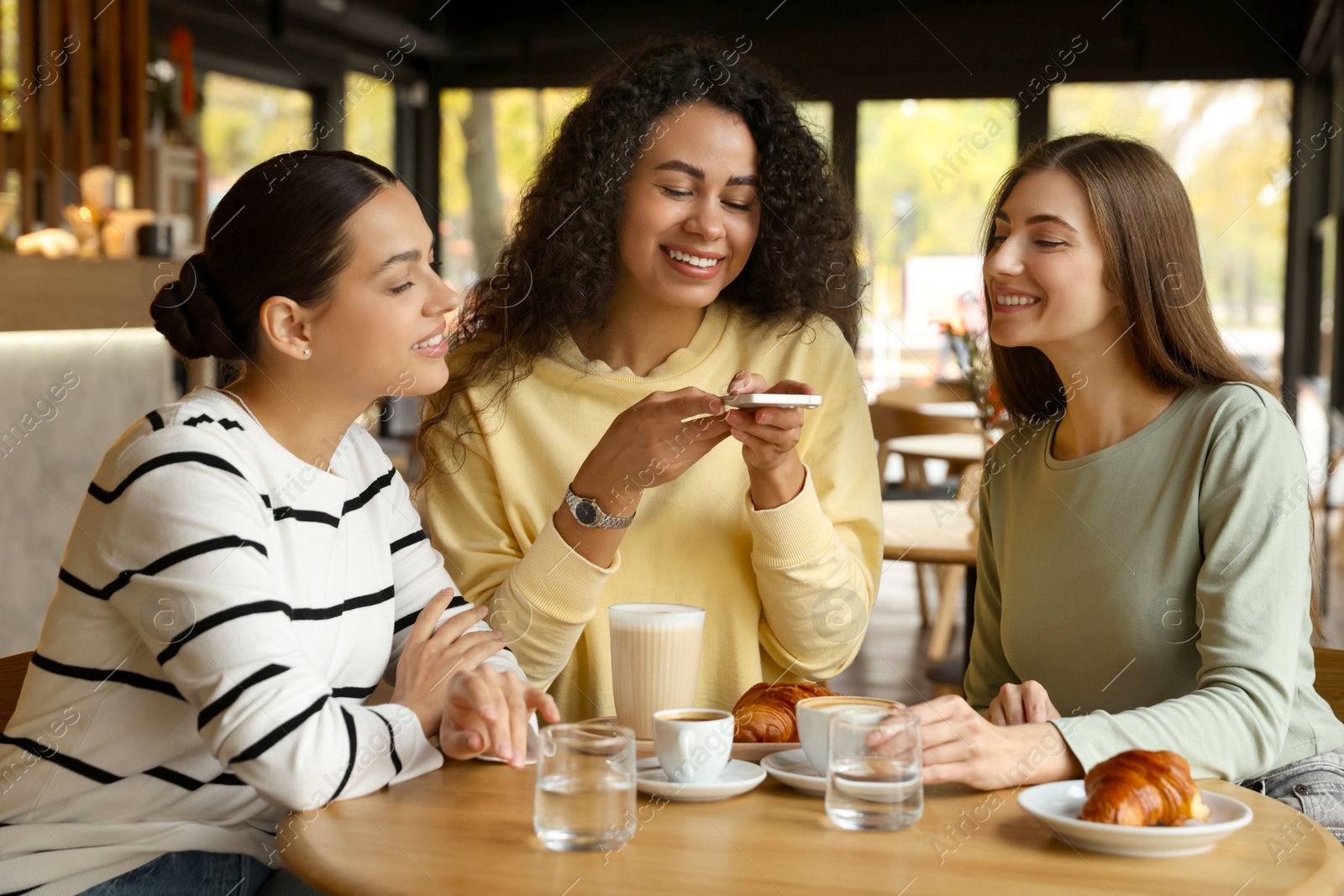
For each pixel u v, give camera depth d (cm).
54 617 119
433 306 126
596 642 153
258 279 121
